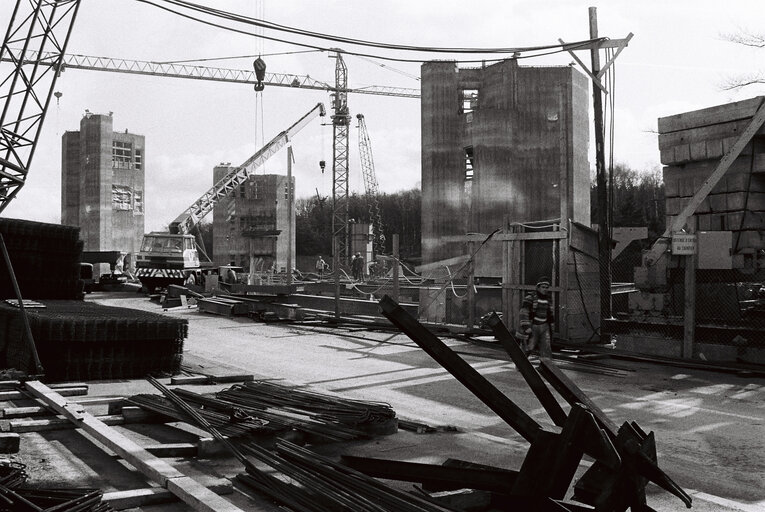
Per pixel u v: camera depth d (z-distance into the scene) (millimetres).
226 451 6762
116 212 94938
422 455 6961
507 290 18000
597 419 4746
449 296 21891
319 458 5789
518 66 40281
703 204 15227
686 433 8180
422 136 41438
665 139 15906
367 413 7922
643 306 15375
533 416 9109
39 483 5781
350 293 32594
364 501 4750
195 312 28562
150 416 8320
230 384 11320
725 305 14445
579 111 39562
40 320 10961
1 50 16047
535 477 4359
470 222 40125
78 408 8086
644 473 4086
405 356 15320
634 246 34094
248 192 93188
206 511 4797
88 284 43062
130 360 11688
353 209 145000
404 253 137500
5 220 15477
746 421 8836
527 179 40094
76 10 16656
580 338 16859
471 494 5164
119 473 6137
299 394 9156
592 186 74625
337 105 86750
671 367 13523
